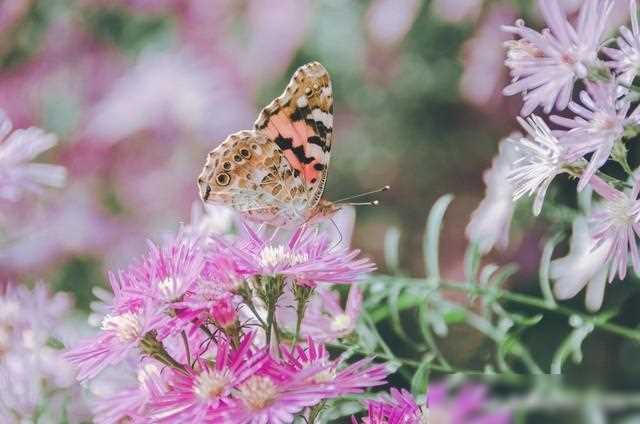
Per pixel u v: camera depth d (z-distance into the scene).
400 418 0.46
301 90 0.51
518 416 0.48
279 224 0.51
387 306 0.55
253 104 0.67
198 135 0.66
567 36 0.47
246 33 0.67
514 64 0.48
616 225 0.47
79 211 0.67
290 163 0.51
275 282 0.46
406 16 0.67
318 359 0.46
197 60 0.67
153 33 0.68
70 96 0.68
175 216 0.67
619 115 0.47
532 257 0.67
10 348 0.52
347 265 0.46
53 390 0.51
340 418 0.50
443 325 0.54
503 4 0.67
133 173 0.67
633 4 0.47
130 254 0.67
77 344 0.47
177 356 0.47
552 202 0.56
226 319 0.45
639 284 0.59
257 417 0.44
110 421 0.45
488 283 0.56
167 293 0.46
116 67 0.68
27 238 0.66
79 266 0.67
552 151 0.48
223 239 0.46
